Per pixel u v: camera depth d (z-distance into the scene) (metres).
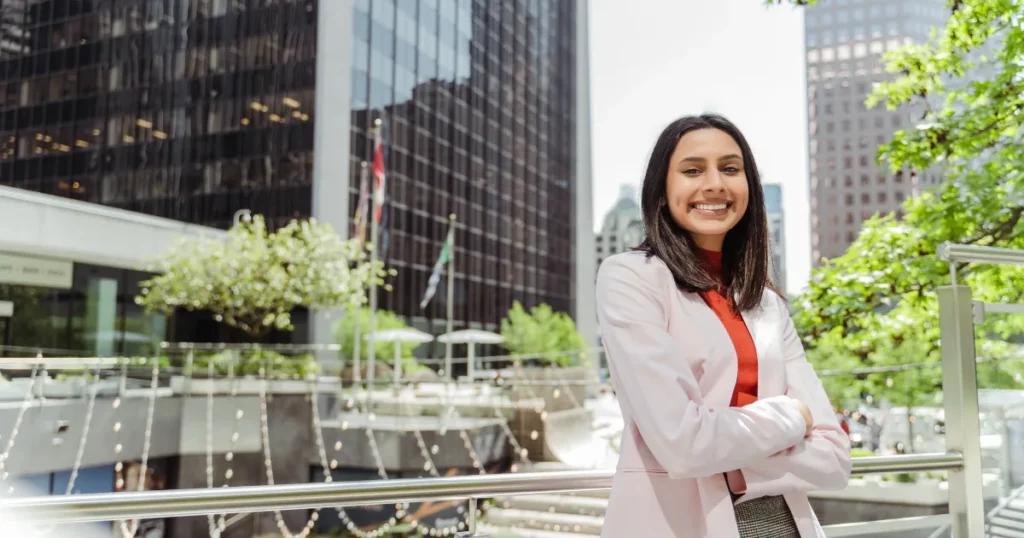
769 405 1.37
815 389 1.58
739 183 1.56
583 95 59.69
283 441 15.80
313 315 30.75
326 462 15.36
